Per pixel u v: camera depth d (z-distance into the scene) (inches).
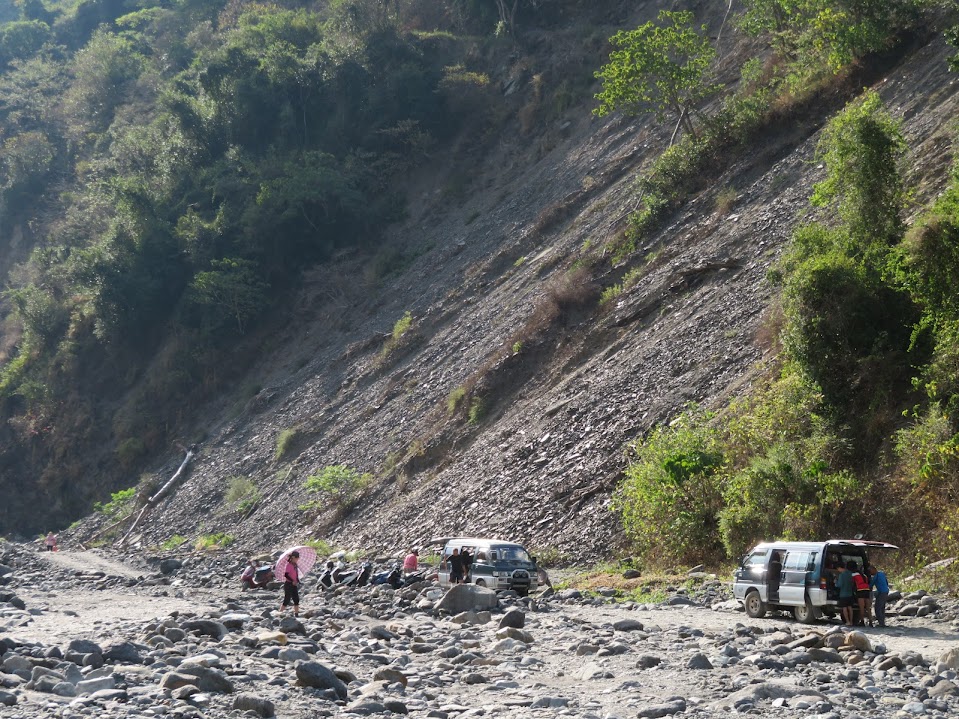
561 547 1055.0
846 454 835.4
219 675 362.9
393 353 2055.9
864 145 990.4
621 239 1664.6
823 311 900.6
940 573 677.3
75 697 338.3
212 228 2881.4
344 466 1750.7
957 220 844.6
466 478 1360.7
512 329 1715.1
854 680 405.7
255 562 1358.3
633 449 1103.6
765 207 1382.9
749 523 852.6
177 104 3260.3
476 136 2844.5
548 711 349.1
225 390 2623.0
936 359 812.6
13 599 865.5
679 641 535.2
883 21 1470.2
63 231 3590.1
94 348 3065.9
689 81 1717.5
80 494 2733.8
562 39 2888.8
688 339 1234.6
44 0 7263.8
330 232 2802.7
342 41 3297.2
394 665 457.1
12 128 4825.3
